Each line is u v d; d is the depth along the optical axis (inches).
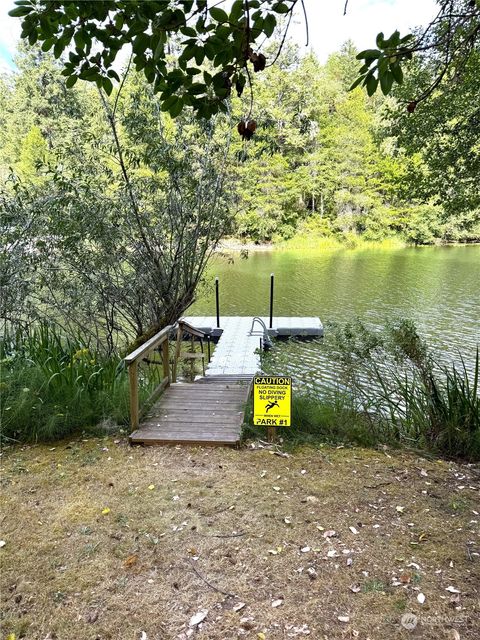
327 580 80.0
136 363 142.2
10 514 100.5
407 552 87.4
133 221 217.5
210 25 60.7
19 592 78.4
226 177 243.9
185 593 77.7
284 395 132.1
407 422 147.1
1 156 828.6
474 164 271.3
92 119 230.7
